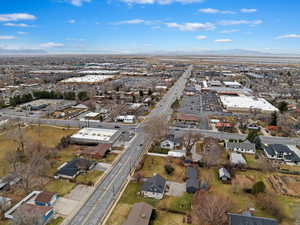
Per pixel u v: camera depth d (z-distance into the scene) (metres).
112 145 63.91
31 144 59.00
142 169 51.19
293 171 51.06
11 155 53.09
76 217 35.81
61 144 61.53
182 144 65.00
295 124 83.12
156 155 58.12
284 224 35.38
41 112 96.44
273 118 81.75
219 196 39.94
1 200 37.56
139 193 42.22
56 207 38.00
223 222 34.12
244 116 94.56
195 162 53.81
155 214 36.53
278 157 57.31
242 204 39.62
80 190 43.09
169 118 89.94
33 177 45.81
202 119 90.25
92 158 56.03
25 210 33.38
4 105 103.94
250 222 33.38
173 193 42.56
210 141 63.62
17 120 79.94
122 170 50.75
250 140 65.69
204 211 35.47
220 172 48.50
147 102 114.88
